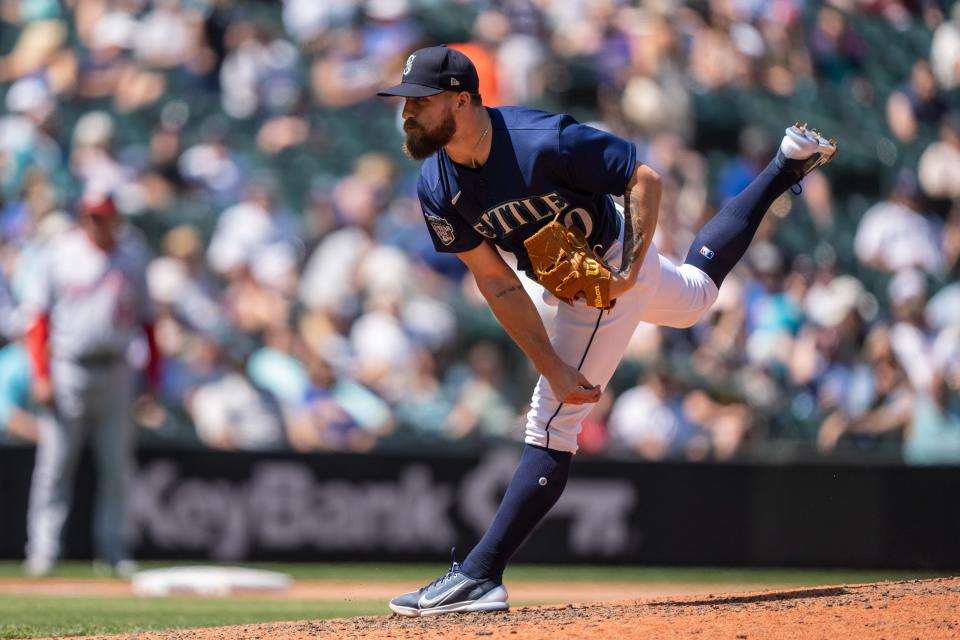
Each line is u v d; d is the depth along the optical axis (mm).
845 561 31781
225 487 30594
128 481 28672
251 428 32125
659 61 40812
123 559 28531
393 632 12562
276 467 30812
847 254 39469
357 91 41312
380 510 31078
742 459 32125
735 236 15445
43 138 37719
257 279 35281
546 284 13297
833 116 42938
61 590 25578
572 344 14234
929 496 31828
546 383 14320
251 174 39438
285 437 32250
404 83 12859
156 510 30203
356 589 26781
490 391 33188
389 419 32906
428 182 13742
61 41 41281
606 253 14148
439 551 31188
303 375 33094
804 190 39656
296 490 30828
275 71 41500
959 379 34281
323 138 40844
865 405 34094
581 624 12266
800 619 12102
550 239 13180
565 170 13109
